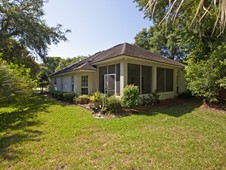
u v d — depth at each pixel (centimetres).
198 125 600
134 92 891
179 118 705
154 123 630
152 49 2462
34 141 470
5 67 736
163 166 328
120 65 1006
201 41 1079
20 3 1603
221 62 821
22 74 977
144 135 498
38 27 1647
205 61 953
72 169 324
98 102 915
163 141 451
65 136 505
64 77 1819
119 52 1010
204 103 1021
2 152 404
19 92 796
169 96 1374
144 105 1047
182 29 1188
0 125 644
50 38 1775
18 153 396
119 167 327
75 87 1411
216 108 891
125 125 607
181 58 2352
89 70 1238
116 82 1070
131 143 442
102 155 379
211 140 456
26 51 1895
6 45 1597
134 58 989
